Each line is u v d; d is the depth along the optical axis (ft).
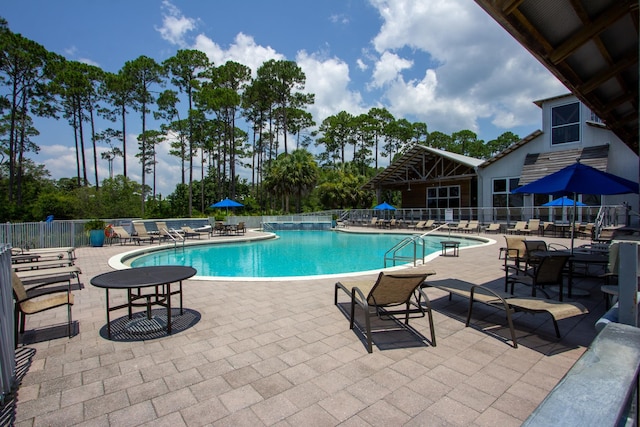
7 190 96.37
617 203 50.26
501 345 11.46
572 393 2.65
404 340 11.98
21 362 10.44
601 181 17.60
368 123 159.43
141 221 56.08
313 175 110.93
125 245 46.80
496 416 7.53
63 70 86.63
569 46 12.25
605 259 17.49
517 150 62.23
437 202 84.23
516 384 8.91
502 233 60.18
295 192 109.19
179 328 13.38
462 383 8.98
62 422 7.48
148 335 12.64
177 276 13.46
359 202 127.13
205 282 21.58
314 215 94.63
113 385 9.06
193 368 10.01
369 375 9.48
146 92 101.86
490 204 65.92
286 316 14.75
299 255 42.73
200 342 11.97
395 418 7.50
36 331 13.16
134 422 7.48
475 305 16.24
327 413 7.73
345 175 129.39
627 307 6.25
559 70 14.33
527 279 21.54
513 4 9.98
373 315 14.75
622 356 3.30
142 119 102.73
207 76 107.65
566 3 10.44
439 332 12.73
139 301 17.54
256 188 152.66
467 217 68.90
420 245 51.78
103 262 30.89
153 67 98.84
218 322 14.05
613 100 19.03
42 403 8.21
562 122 56.44
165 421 7.50
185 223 65.51
